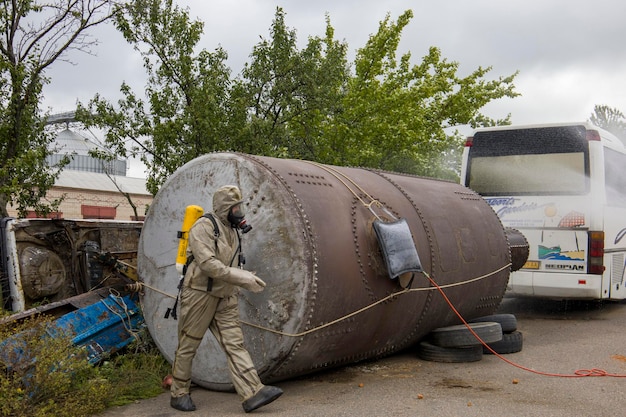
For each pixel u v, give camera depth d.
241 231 5.58
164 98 13.48
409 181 7.66
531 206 10.74
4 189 11.66
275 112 15.13
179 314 5.78
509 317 8.09
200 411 5.32
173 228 6.25
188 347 5.30
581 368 7.06
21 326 5.41
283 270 5.48
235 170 5.87
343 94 17.86
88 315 6.61
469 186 11.41
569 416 5.27
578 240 10.35
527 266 10.68
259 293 5.57
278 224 5.54
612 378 6.61
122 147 13.38
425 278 6.79
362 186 6.61
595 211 10.24
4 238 7.53
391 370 6.80
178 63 13.48
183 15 13.66
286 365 5.59
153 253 6.39
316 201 5.81
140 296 6.51
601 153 10.38
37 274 7.56
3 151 12.59
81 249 7.96
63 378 5.21
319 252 5.51
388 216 6.47
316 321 5.51
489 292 8.14
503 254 8.36
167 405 5.52
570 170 10.52
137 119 13.55
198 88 13.22
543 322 10.40
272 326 5.49
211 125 13.16
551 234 10.55
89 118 13.34
